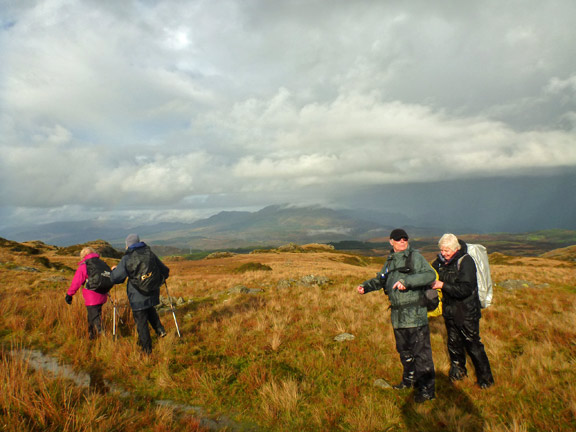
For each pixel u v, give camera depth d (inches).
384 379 169.8
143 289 203.2
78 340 224.2
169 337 224.7
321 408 141.8
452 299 157.1
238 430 129.2
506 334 229.9
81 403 144.0
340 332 249.8
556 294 390.6
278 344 218.8
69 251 1883.6
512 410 134.6
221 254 3233.3
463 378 163.0
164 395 158.2
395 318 153.7
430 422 130.2
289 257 2775.6
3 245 1738.4
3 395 133.5
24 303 327.9
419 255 151.9
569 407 130.0
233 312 322.0
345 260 2970.0
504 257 2534.5
